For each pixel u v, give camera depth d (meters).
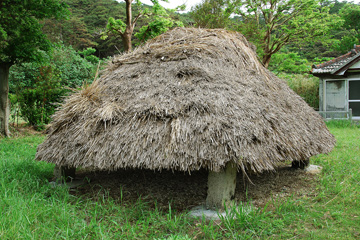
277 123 3.56
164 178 4.65
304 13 16.50
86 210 3.34
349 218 3.09
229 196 3.32
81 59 15.52
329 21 17.12
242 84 3.84
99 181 4.50
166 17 11.98
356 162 5.25
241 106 3.39
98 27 33.53
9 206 3.01
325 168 5.01
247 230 2.79
